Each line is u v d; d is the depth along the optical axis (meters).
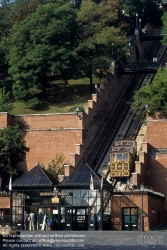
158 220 147.12
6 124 179.12
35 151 178.50
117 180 169.00
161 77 177.62
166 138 167.88
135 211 138.00
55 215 136.00
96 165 179.50
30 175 138.88
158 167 166.62
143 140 189.88
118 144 175.88
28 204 137.38
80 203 135.75
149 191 142.00
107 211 138.00
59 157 176.88
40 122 180.38
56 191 136.25
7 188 157.38
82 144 177.75
